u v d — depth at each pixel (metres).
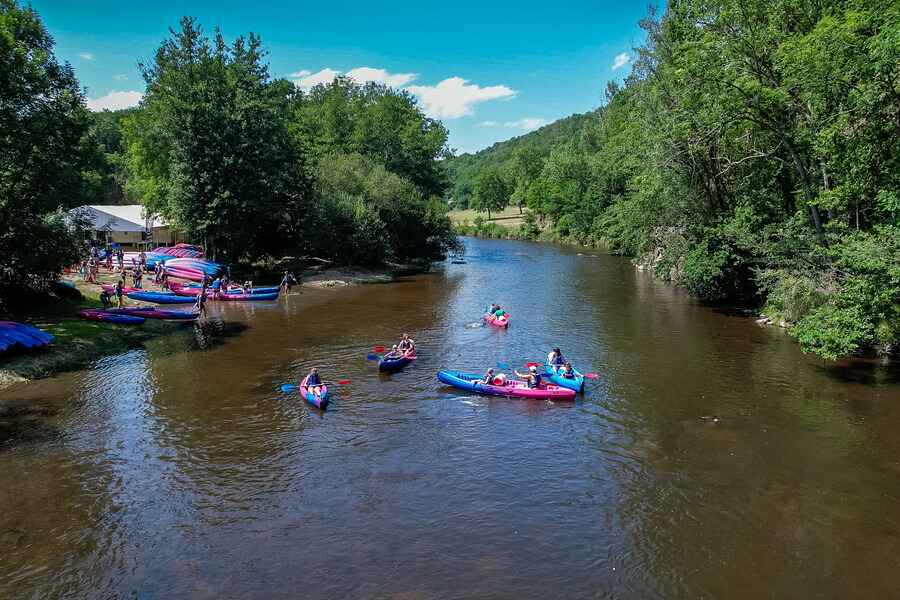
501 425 18.91
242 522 13.34
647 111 40.97
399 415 19.75
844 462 15.97
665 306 38.72
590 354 26.89
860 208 26.91
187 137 45.09
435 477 15.48
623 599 10.79
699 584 11.21
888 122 23.36
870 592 10.92
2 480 15.16
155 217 54.91
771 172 33.12
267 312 37.25
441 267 64.31
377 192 61.28
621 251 75.38
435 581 11.27
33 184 27.00
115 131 92.88
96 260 41.62
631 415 19.58
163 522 13.34
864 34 23.06
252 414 19.73
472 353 27.41
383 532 12.94
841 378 22.75
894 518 13.30
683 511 13.75
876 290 21.91
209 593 10.95
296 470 15.84
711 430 18.23
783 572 11.52
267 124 48.81
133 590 11.05
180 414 19.66
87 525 13.21
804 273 28.52
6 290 28.81
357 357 26.66
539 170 141.38
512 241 107.62
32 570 11.62
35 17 27.16
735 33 28.81
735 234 32.94
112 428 18.47
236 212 46.34
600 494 14.58
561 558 12.02
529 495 14.55
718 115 29.91
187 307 38.12
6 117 24.98
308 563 11.84
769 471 15.55
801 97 26.78
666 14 39.75
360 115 78.00
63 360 24.77
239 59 49.12
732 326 32.22
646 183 43.12
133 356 26.53
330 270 53.69
